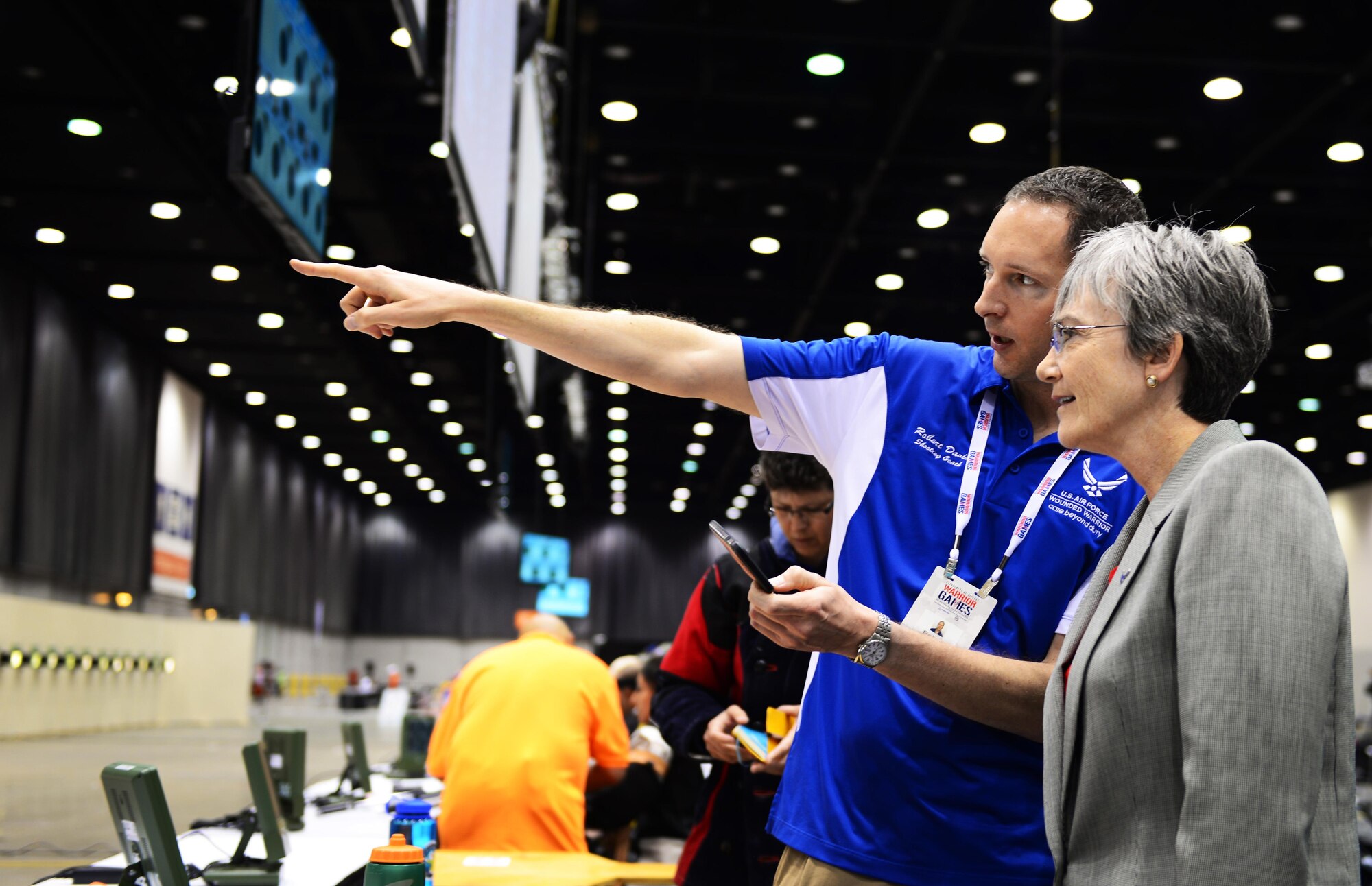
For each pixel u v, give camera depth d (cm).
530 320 142
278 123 371
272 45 363
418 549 3156
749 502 3100
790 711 182
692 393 147
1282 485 98
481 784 283
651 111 925
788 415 148
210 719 1739
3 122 974
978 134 919
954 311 1345
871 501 141
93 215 1181
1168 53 796
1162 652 101
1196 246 110
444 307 140
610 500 3139
